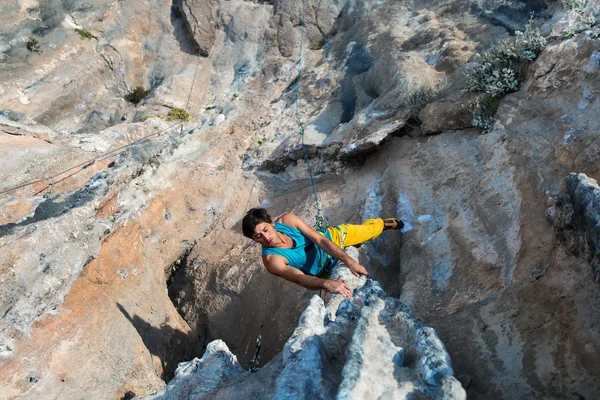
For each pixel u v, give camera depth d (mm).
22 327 6277
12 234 6727
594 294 4199
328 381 3707
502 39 12391
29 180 9688
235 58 17797
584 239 4637
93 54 16734
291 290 8875
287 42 17703
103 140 12336
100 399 6250
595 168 6746
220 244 11016
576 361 3822
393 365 3580
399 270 8008
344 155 11133
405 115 11227
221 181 12094
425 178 9445
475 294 6422
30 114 14883
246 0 18984
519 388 3824
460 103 10242
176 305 10375
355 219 9773
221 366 5289
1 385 5684
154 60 17891
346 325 4305
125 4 17844
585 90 8555
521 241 6539
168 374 8141
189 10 17797
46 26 16188
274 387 4062
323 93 14734
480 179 8484
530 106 9039
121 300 8078
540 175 7301
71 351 6488
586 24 9805
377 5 17078
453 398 3043
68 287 7012
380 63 13867
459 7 14398
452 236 7770
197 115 16141
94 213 7852
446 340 4449
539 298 4598
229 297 9836
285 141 12750
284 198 11742
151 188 10672
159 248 10320
